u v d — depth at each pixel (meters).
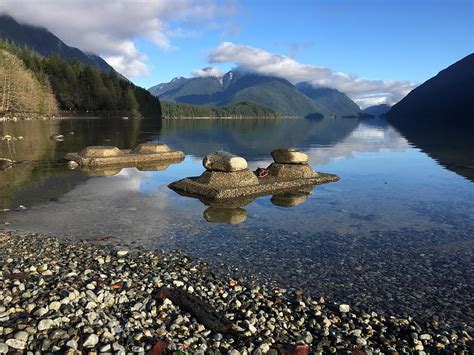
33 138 54.59
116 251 12.80
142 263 11.98
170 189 23.20
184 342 7.67
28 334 7.33
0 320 7.72
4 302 8.50
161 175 28.20
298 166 26.16
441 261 12.74
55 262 11.62
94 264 11.71
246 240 14.48
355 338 8.20
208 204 19.81
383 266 12.27
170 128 98.69
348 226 16.41
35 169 29.48
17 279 10.02
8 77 105.94
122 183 24.88
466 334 8.57
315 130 108.38
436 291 10.63
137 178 26.80
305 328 8.56
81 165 31.42
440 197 21.92
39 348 7.05
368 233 15.52
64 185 23.91
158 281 10.45
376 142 62.72
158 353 7.25
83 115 145.25
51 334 7.39
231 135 76.31
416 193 22.92
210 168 23.11
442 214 18.41
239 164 22.80
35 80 122.38
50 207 18.69
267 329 8.34
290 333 8.30
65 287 9.44
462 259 12.92
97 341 7.38
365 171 31.30
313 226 16.34
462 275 11.68
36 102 116.50
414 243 14.41
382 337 8.29
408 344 8.12
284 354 7.53
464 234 15.49
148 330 7.98
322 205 19.92
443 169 32.50
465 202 20.77
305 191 23.22
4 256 12.21
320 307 9.55
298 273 11.63
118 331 7.80
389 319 9.10
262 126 133.75
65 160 33.81
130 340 7.55
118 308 8.84
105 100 152.75
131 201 20.17
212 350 7.52
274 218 17.47
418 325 8.87
